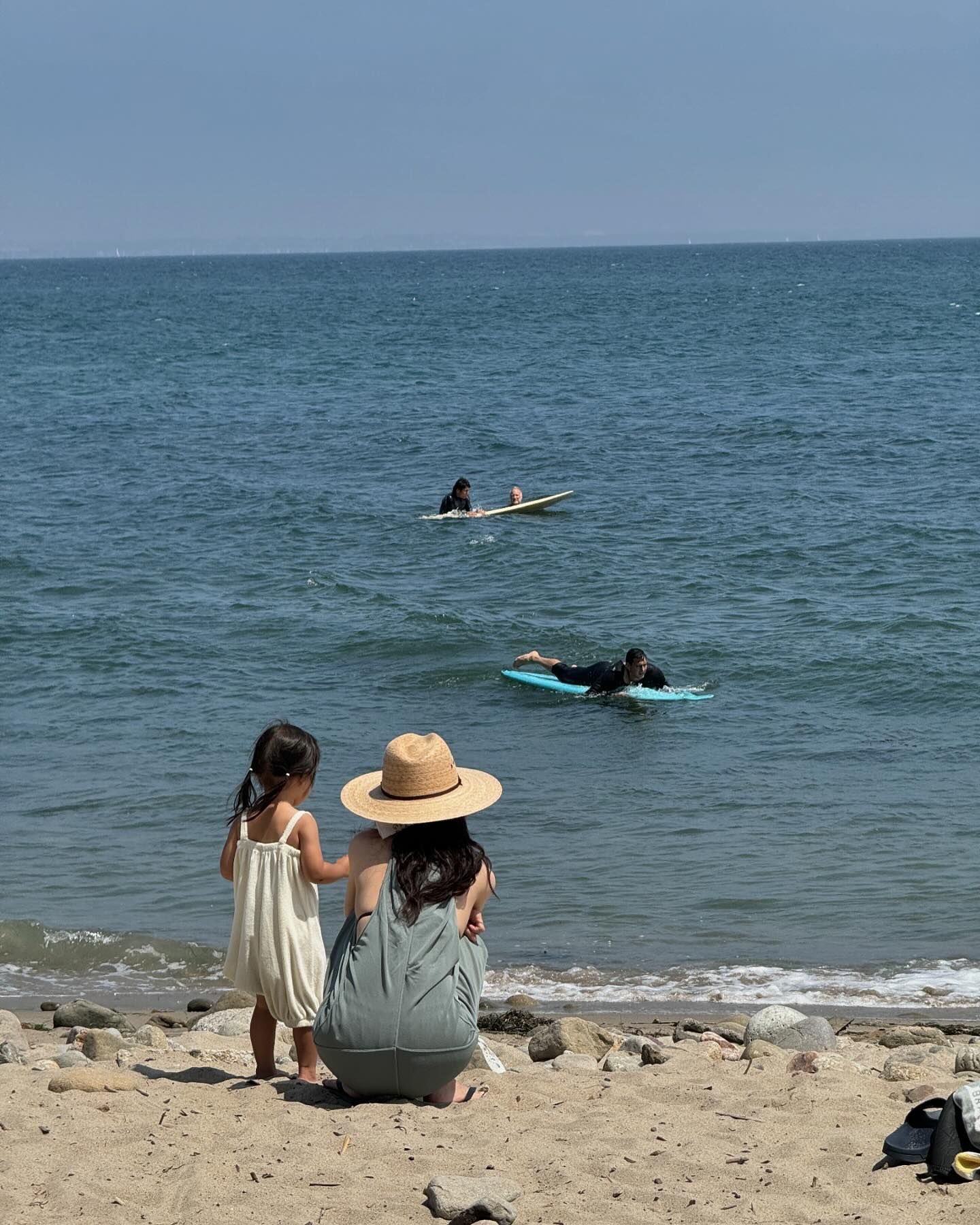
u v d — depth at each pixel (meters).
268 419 41.22
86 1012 8.40
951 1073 6.37
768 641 17.83
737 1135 5.01
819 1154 4.76
